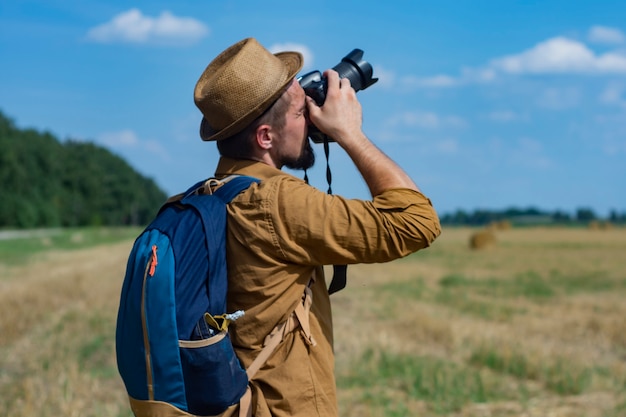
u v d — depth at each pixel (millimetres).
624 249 44281
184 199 2158
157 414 2010
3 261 29578
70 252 38875
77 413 5727
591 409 6207
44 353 8477
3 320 10391
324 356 2172
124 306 2066
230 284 2131
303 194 2094
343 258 2072
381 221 2055
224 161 2283
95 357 8508
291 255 2068
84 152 125812
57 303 13641
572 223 138000
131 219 130000
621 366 8000
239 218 2100
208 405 2029
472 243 44781
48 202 99188
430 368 7527
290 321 2125
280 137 2232
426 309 14070
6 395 6492
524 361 7652
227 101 2146
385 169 2166
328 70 2307
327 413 2117
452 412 6148
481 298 16766
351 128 2223
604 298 16938
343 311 13250
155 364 2000
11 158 90438
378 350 8508
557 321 12336
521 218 149000
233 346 2150
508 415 6055
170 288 2008
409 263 31625
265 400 2102
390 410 6066
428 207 2133
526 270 26719
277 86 2162
